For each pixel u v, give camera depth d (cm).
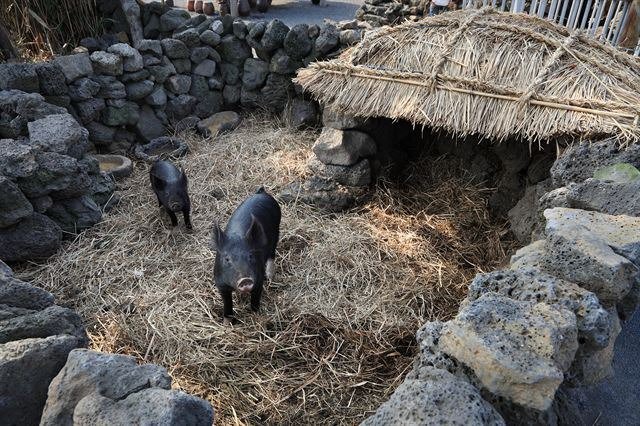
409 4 783
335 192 458
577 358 207
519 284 212
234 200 475
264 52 589
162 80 570
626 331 326
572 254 217
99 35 626
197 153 554
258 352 322
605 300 215
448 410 155
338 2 1136
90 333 335
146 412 162
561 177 314
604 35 582
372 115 396
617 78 342
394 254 409
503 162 446
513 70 363
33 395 198
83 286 373
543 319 186
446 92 370
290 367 315
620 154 297
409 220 451
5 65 465
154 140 560
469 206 459
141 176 515
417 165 503
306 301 362
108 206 461
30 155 377
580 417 236
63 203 417
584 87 338
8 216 366
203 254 404
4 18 568
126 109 547
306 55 576
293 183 479
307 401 296
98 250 407
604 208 267
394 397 165
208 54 596
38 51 582
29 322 220
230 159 536
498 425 156
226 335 333
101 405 166
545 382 164
